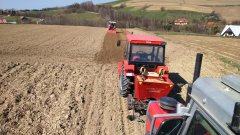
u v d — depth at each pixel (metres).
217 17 100.31
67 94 11.84
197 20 95.56
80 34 42.28
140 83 9.79
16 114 9.54
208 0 126.25
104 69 17.25
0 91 11.69
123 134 8.66
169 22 87.25
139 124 9.43
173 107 4.88
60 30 49.31
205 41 42.91
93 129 8.88
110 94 12.23
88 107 10.61
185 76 17.03
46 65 17.42
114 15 108.50
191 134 3.50
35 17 117.19
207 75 17.53
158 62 11.29
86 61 19.78
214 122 2.94
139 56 11.30
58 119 9.39
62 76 14.85
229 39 49.28
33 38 32.53
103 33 46.56
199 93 3.46
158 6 118.81
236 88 3.14
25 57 19.89
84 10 133.25
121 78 12.02
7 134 8.23
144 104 9.98
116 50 25.77
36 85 12.87
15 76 14.23
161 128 3.95
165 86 9.83
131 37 12.04
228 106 2.78
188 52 27.69
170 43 35.84
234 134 2.55
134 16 107.31
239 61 23.64
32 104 10.53
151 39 11.49
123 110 10.54
